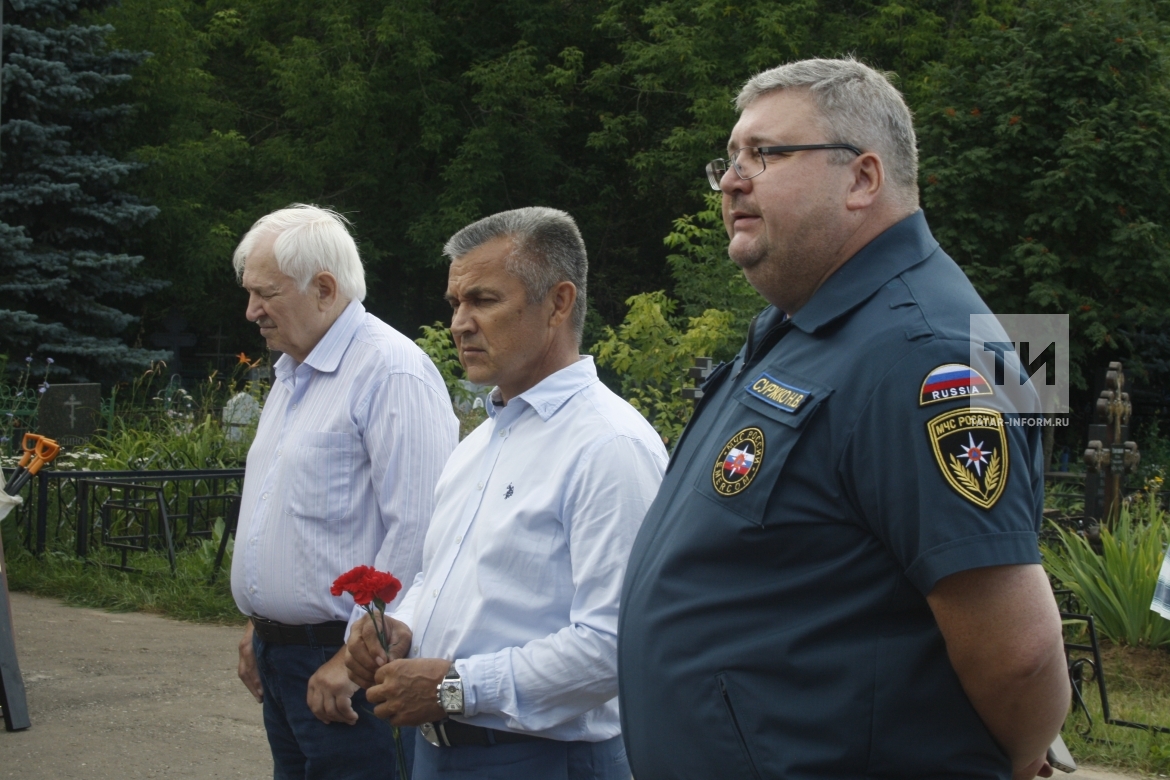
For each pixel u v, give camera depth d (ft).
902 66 61.11
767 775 5.16
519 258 7.49
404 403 9.04
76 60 55.67
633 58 64.90
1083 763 14.48
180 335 67.31
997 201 50.57
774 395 5.38
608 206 71.92
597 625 6.86
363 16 68.69
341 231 9.57
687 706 5.44
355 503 9.11
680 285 42.70
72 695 15.89
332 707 8.79
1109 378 22.81
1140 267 47.73
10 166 54.24
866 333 5.20
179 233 64.39
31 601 21.76
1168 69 50.21
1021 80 49.32
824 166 5.50
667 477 6.23
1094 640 15.98
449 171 65.10
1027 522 4.83
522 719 6.93
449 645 7.31
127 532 23.99
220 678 16.98
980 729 5.06
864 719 5.03
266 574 9.12
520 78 64.18
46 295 53.16
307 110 66.54
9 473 24.41
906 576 4.95
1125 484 28.25
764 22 59.41
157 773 13.21
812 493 5.15
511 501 7.36
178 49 64.75
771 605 5.25
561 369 7.63
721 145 61.41
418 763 7.72
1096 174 47.65
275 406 9.73
